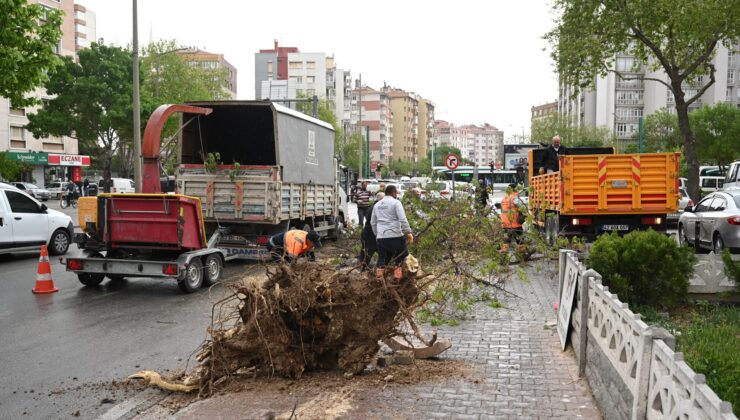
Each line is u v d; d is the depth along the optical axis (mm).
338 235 19688
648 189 14203
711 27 24469
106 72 45250
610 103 93000
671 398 3191
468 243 11242
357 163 87625
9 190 15484
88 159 63312
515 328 8305
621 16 25500
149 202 11031
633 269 8969
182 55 58812
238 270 13805
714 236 14914
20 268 14469
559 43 27438
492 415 5113
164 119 12977
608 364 4922
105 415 5309
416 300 6652
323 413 5207
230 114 16094
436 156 148000
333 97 123500
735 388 5078
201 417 5188
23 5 16141
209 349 6055
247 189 14133
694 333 7262
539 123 79562
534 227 13414
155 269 10812
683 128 27438
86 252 11625
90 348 7453
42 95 56906
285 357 6078
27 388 6008
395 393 5691
